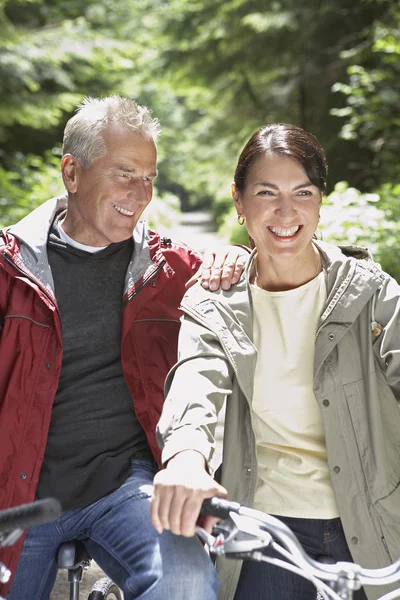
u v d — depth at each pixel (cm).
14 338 284
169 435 231
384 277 257
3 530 173
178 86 2197
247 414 255
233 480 254
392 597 202
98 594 304
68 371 287
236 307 260
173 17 2016
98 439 284
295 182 249
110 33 2023
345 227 1047
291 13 1769
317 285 260
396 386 251
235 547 195
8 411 279
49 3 1920
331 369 252
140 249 301
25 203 1460
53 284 289
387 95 1498
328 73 1870
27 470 276
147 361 293
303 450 257
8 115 1730
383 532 250
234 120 2259
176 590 241
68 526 280
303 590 255
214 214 3369
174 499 211
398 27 1563
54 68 1748
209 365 251
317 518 255
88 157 291
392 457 257
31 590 288
